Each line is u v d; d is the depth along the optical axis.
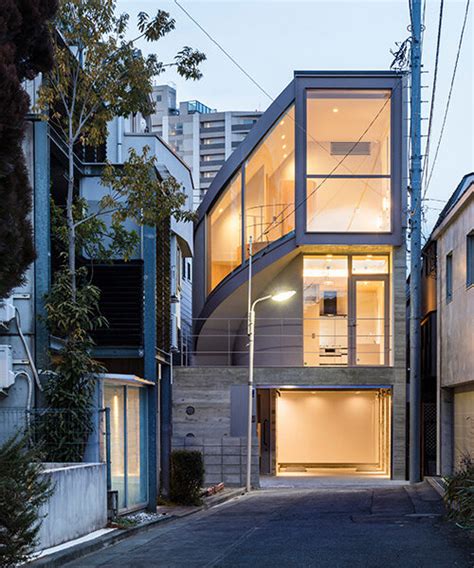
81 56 14.45
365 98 26.80
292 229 27.16
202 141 139.25
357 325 27.81
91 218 14.48
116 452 13.55
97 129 14.22
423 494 15.88
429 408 26.05
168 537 11.45
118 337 16.05
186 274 32.62
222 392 26.81
